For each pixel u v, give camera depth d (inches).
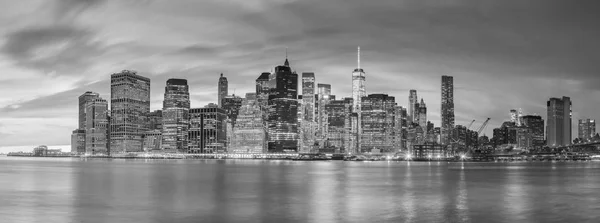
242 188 5477.4
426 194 4867.1
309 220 3184.1
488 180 7150.6
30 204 3890.3
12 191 4975.4
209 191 5054.1
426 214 3454.7
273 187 5639.8
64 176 7755.9
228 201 4156.0
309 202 4126.5
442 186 5925.2
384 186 5885.8
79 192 4869.6
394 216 3351.4
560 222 3154.5
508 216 3378.4
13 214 3371.1
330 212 3535.9
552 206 3890.3
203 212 3486.7
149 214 3380.9
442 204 4020.7
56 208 3651.6
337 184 6230.3
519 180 7170.3
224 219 3203.7
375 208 3745.1
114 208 3663.9
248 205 3890.3
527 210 3663.9
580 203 4094.5
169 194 4704.7
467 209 3700.8
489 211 3602.4
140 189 5251.0
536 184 6269.7
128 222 3068.4
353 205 3934.5
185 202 4065.0
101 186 5644.7
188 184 6043.3
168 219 3198.8
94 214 3383.4
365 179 7377.0
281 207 3786.9
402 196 4650.6
